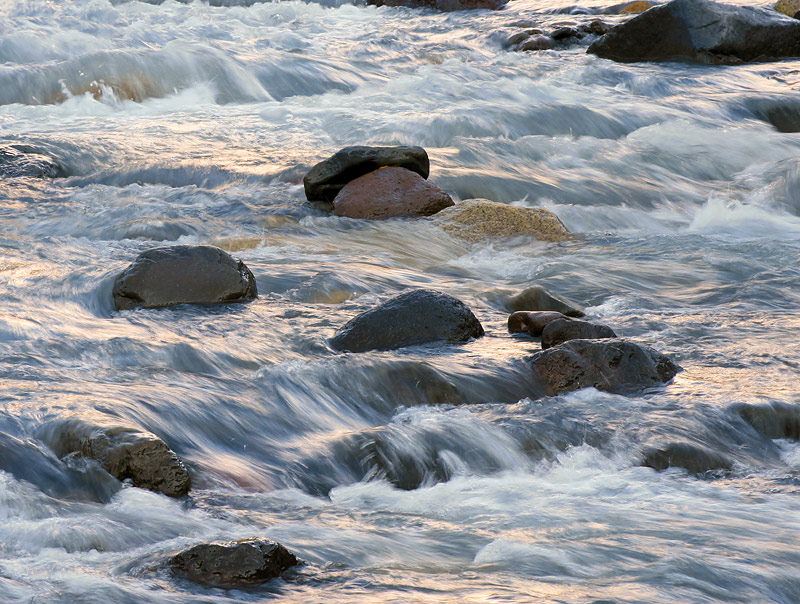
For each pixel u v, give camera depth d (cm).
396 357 2477
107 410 1989
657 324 2964
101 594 1343
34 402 2008
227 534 1606
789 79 7744
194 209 4256
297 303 3061
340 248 3791
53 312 2870
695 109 6756
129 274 2983
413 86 7169
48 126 5850
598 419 2186
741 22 8181
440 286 3344
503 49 9381
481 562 1502
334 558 1510
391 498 1852
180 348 2498
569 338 2633
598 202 4869
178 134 5669
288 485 1894
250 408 2142
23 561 1470
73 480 1761
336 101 6750
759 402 2278
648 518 1722
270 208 4300
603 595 1374
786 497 1870
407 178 4375
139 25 9469
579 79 7656
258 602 1345
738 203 4881
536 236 4091
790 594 1434
